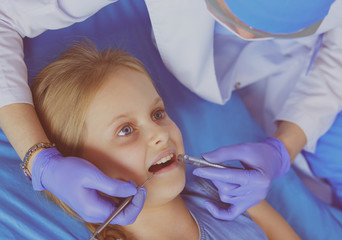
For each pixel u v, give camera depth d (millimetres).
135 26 1776
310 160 1916
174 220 1321
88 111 1242
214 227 1381
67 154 1304
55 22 1306
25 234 1271
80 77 1281
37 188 1239
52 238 1292
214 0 1072
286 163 1542
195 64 1569
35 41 1558
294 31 1087
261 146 1477
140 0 1763
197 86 1685
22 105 1271
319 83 1717
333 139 1813
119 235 1272
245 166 1422
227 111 1833
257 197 1363
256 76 1881
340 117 1781
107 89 1249
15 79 1281
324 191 1927
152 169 1306
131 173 1225
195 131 1741
